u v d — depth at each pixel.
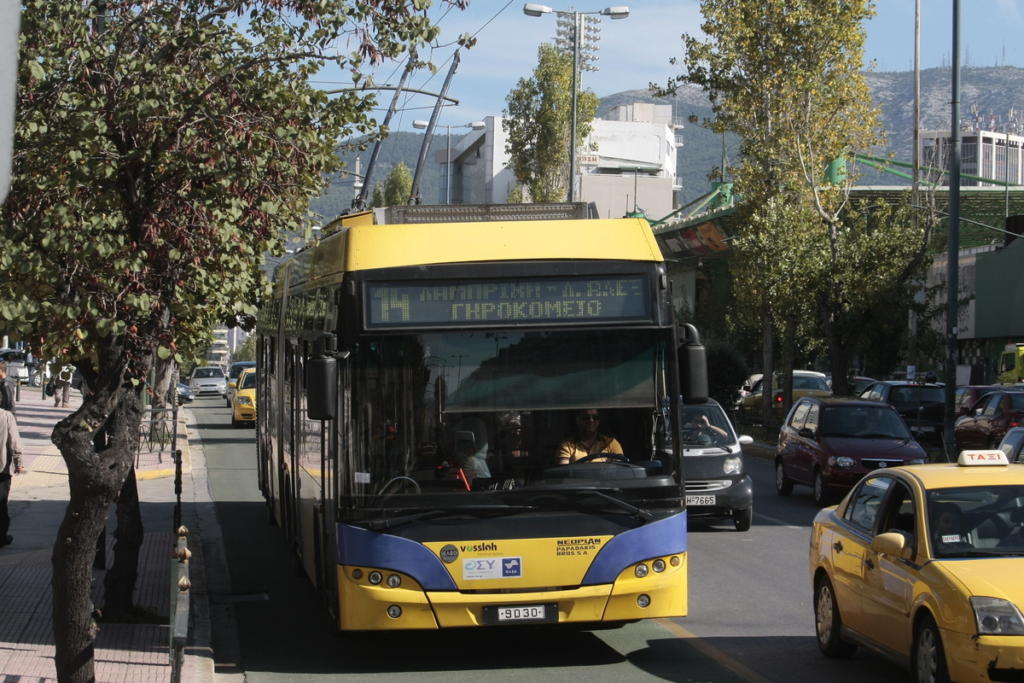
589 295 9.31
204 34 8.19
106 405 7.50
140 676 8.59
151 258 7.84
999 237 55.62
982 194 56.06
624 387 9.23
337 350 9.12
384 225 9.42
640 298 9.34
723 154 61.34
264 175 8.23
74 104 7.84
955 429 29.25
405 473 8.94
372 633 10.66
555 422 9.12
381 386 9.03
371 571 8.85
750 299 34.72
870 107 34.84
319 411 8.73
